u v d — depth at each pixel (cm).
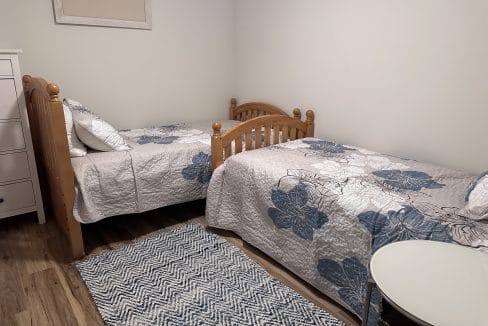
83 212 196
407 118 223
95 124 212
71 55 270
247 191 206
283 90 308
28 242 221
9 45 244
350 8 241
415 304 86
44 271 190
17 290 174
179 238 225
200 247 215
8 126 219
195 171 242
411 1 208
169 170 230
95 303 165
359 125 253
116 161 208
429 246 113
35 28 251
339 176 183
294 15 282
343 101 260
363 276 149
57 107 174
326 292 169
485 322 80
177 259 201
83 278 182
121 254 206
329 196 162
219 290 175
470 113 193
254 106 336
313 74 278
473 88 190
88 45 275
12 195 230
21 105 220
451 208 145
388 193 161
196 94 344
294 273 186
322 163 205
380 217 143
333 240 160
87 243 221
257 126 249
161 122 330
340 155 224
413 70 214
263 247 202
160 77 318
